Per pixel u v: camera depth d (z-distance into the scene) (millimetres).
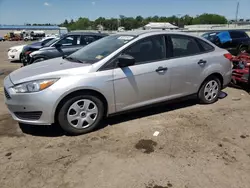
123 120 4379
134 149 3414
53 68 3814
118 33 4754
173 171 2934
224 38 14289
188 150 3391
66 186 2684
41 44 11859
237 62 6539
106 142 3609
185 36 4727
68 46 9508
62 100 3604
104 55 3969
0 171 2930
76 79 3613
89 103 3814
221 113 4734
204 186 2686
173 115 4617
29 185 2699
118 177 2828
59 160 3154
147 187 2664
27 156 3246
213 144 3557
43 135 3828
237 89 6566
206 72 4910
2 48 27562
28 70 3965
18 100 3551
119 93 3971
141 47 4168
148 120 4383
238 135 3850
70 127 3729
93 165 3051
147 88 4211
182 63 4543
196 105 5172
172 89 4531
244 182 2756
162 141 3629
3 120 4422
